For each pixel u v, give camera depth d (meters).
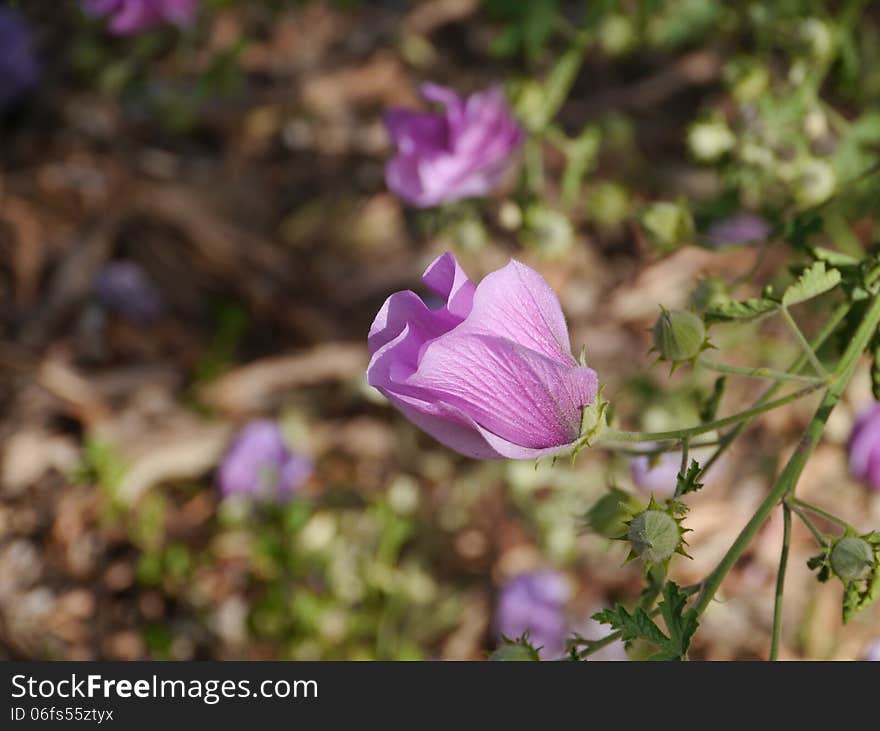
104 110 1.14
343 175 1.12
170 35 1.16
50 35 1.18
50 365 1.01
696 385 0.92
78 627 0.89
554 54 1.14
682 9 0.95
